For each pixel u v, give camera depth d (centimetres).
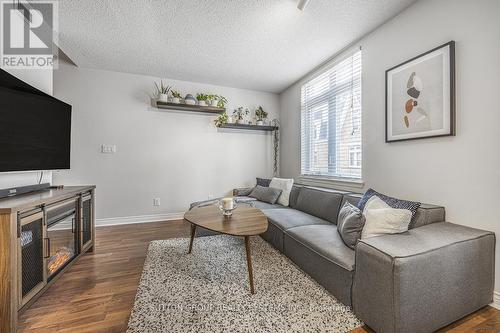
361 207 200
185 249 244
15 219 125
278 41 254
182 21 218
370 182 240
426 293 119
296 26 226
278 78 367
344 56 274
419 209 166
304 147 367
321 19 215
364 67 246
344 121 280
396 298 112
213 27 228
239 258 221
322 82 322
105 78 335
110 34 239
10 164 167
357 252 137
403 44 203
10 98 167
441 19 173
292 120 400
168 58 297
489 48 147
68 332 128
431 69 178
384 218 152
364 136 247
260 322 134
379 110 228
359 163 258
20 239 129
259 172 428
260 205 313
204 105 364
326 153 313
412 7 195
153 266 204
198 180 388
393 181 215
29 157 186
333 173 299
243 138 417
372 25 225
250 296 159
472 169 157
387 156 221
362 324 133
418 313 117
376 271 122
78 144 325
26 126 183
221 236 286
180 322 133
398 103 206
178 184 376
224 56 291
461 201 163
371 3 193
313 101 342
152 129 360
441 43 173
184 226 334
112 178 341
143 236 289
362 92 249
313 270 179
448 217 171
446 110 168
